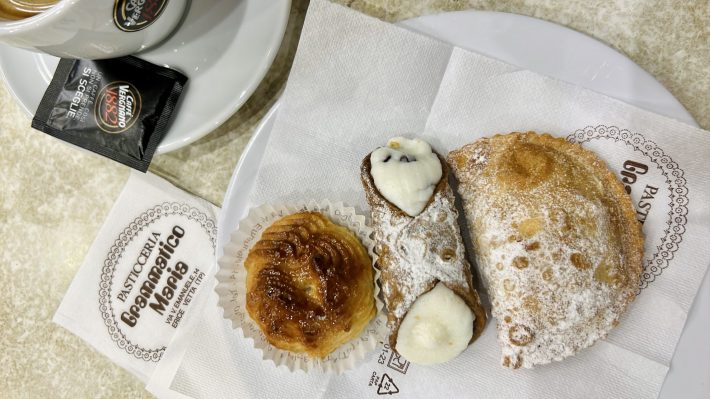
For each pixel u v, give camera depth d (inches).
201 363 13.1
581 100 12.1
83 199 15.0
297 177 13.0
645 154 12.0
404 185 12.0
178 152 14.4
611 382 11.9
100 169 14.9
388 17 13.6
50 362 15.0
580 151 12.1
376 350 12.9
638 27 12.9
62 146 15.1
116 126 13.0
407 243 12.0
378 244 12.5
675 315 11.8
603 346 12.0
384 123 12.8
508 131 12.5
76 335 14.9
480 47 12.4
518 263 11.7
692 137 11.7
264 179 13.1
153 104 12.9
